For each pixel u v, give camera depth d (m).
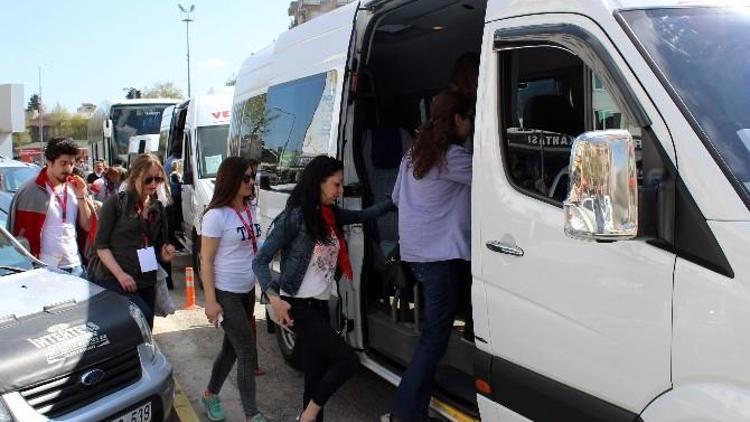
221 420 4.86
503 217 3.10
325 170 4.08
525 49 3.13
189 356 6.37
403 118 5.29
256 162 6.11
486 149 3.23
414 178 3.76
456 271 3.76
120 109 19.61
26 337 3.51
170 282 9.52
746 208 2.16
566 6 2.79
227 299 4.43
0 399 3.23
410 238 3.74
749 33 2.56
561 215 2.81
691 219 2.28
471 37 5.18
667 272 2.36
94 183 11.45
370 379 5.59
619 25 2.55
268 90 6.18
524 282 2.98
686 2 2.65
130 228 4.75
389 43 5.14
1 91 24.00
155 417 3.87
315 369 4.31
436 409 3.78
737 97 2.39
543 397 2.95
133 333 3.91
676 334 2.34
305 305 4.14
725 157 2.25
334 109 4.74
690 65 2.46
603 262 2.60
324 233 4.09
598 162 2.15
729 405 2.19
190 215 10.73
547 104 3.00
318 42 5.19
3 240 4.78
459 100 3.64
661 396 2.43
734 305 2.16
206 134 10.64
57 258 5.60
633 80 2.47
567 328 2.78
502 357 3.17
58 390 3.44
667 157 2.34
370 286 4.62
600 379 2.65
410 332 4.15
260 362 6.11
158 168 4.83
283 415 4.98
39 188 5.57
